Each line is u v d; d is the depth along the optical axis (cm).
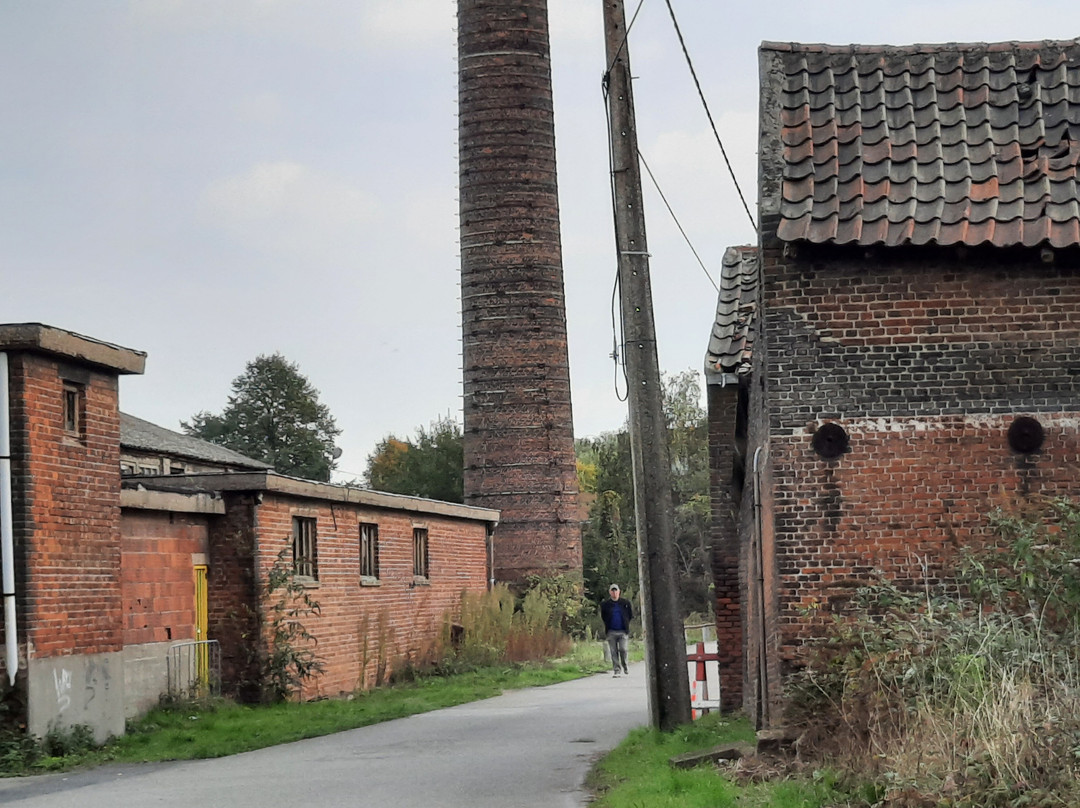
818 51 1438
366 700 2505
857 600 1327
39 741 1673
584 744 1644
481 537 3722
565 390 4691
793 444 1351
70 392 1811
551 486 4619
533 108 4662
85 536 1812
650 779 1175
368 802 1181
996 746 940
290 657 2362
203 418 8056
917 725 1047
